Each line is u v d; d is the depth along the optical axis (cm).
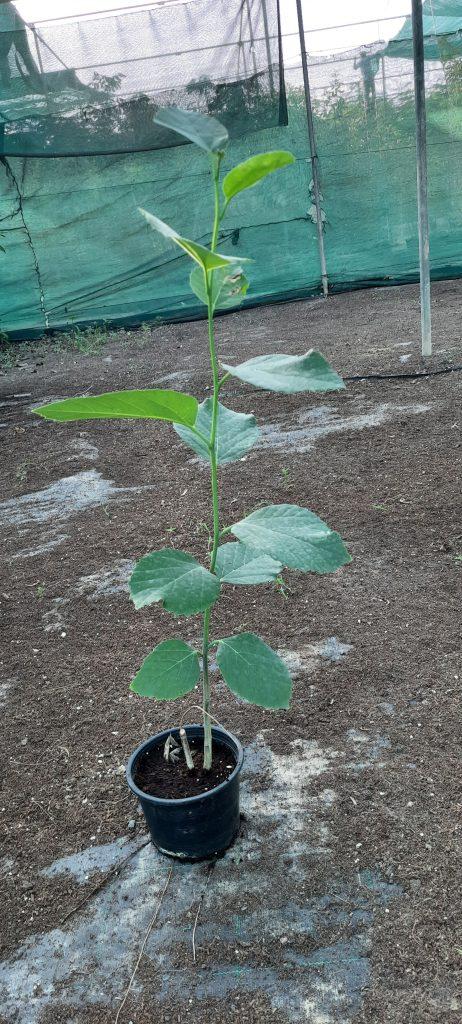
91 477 306
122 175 625
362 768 136
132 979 105
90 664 177
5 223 631
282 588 200
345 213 647
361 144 628
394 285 661
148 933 111
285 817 128
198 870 121
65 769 144
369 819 125
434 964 101
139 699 163
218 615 191
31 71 557
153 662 108
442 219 646
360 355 423
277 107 581
